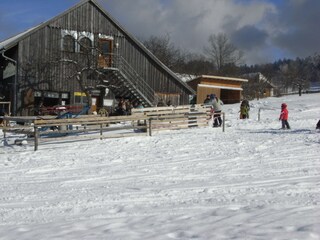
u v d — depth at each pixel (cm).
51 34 3334
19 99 3244
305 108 3569
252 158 1352
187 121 2334
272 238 523
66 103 3403
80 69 3334
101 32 3509
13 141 1922
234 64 8162
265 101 4381
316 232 538
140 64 3644
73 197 891
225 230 575
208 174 1119
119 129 2006
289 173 1100
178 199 841
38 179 1130
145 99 3494
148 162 1340
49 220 721
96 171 1213
